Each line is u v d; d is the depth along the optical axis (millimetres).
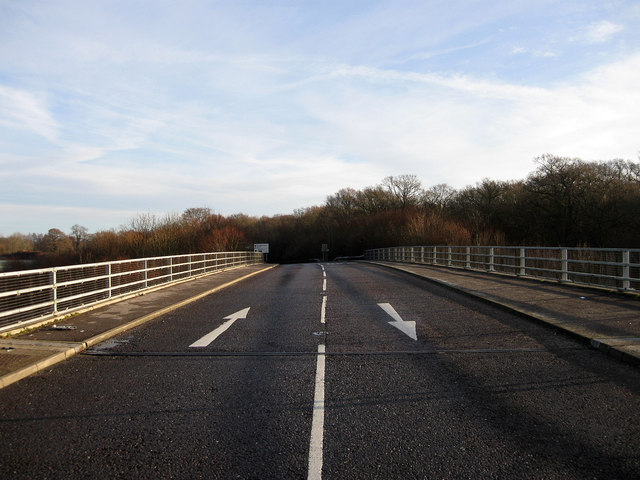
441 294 14227
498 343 7773
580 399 5102
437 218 48438
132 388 5730
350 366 6625
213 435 4305
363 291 15969
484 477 3484
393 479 3473
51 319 9828
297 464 3721
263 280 22391
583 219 43219
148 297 14602
